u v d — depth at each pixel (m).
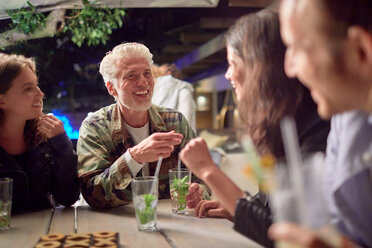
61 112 7.79
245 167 0.86
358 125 1.00
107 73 2.28
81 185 2.04
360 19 0.80
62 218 1.82
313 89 0.89
